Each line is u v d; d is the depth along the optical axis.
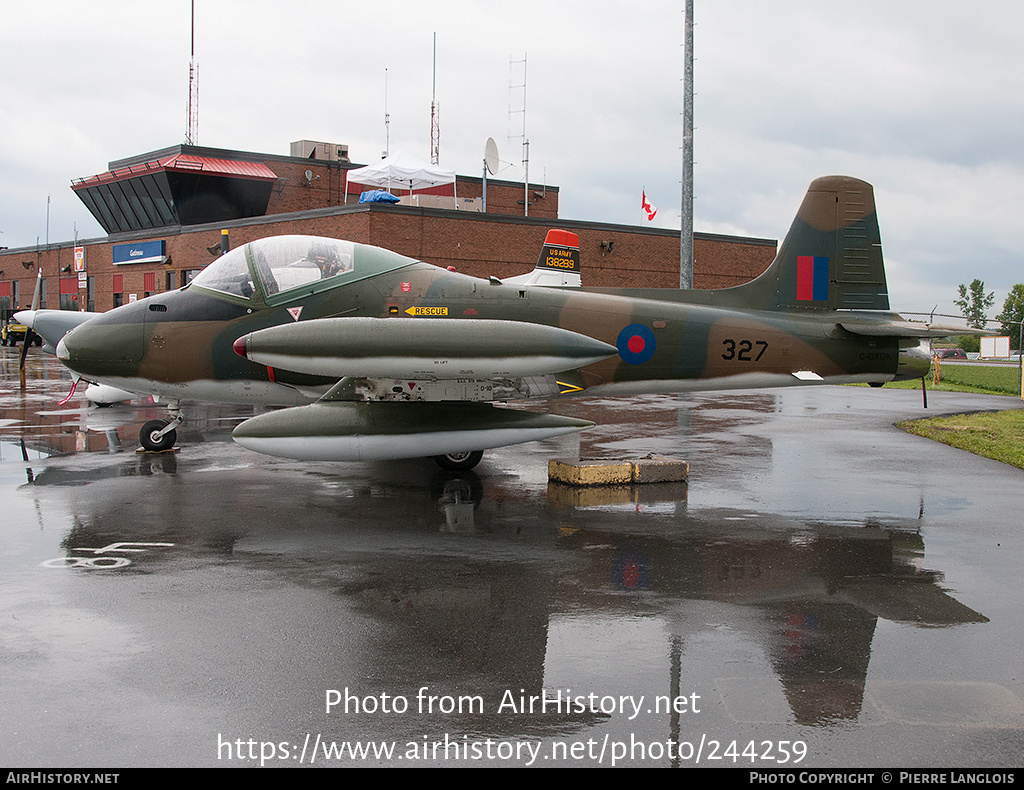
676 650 4.21
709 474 9.14
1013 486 8.58
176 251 38.34
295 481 8.48
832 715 3.55
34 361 29.83
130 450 10.27
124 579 5.24
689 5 16.95
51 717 3.47
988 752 3.28
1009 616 4.75
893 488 8.45
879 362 9.63
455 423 7.86
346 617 4.61
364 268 8.94
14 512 7.02
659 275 35.72
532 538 6.35
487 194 45.28
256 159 41.28
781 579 5.40
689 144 17.27
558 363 7.39
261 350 7.24
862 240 9.70
